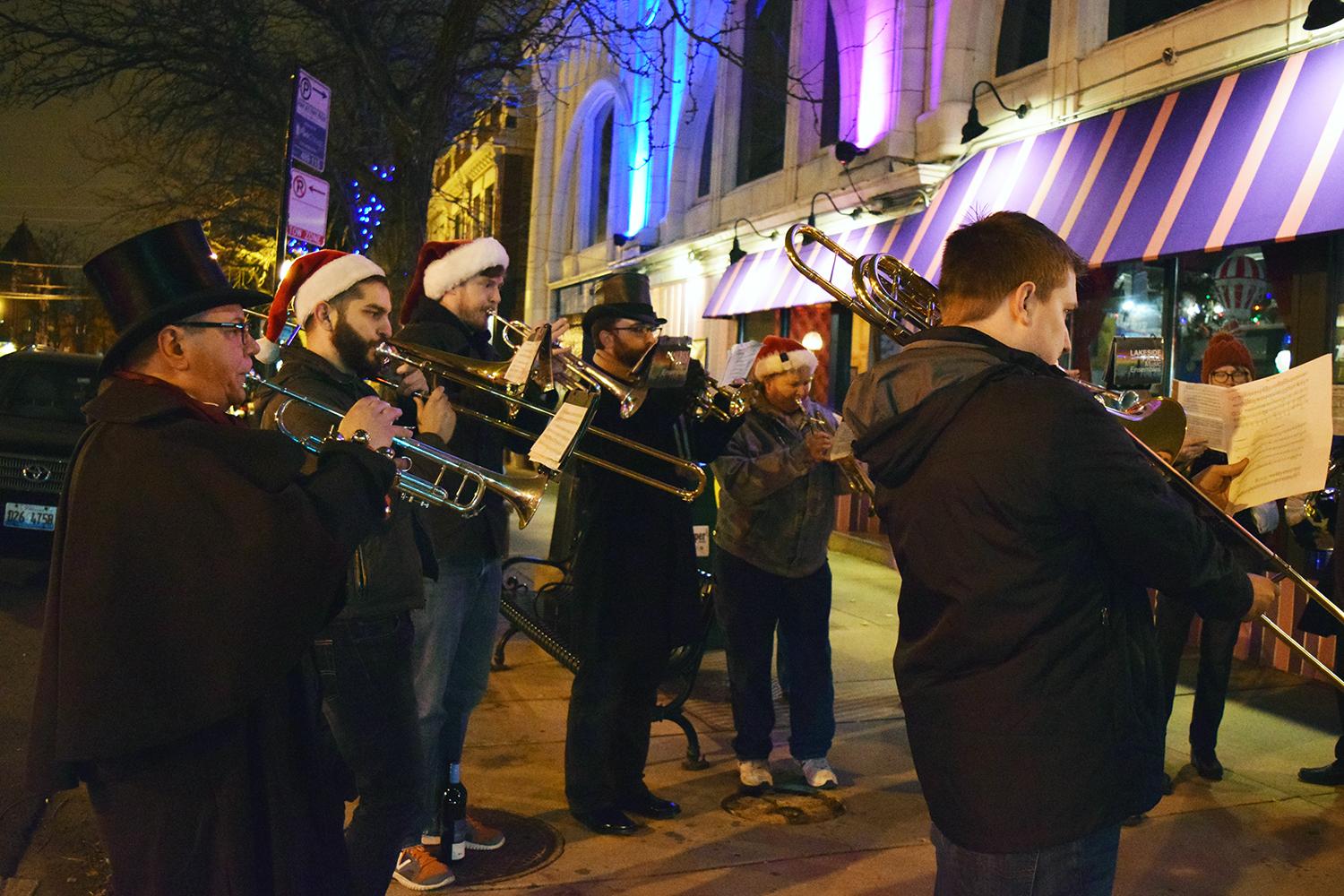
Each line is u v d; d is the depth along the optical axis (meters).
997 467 1.85
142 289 1.92
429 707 3.30
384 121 9.55
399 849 2.73
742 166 15.70
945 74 10.66
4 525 7.58
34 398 8.05
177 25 10.34
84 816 3.93
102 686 1.70
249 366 2.07
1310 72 6.89
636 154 19.11
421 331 3.50
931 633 1.93
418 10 10.59
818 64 13.32
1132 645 1.92
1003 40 10.44
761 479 4.03
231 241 19.38
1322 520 4.70
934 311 2.68
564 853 3.66
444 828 3.45
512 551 10.60
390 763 2.67
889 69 11.52
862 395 2.16
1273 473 2.87
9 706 5.08
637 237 18.19
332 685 2.59
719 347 15.73
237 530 1.75
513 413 3.38
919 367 2.04
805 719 4.33
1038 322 2.06
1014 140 9.87
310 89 5.97
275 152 13.85
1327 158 6.42
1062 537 1.85
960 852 1.91
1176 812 4.25
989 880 1.84
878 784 4.45
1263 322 7.54
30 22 9.84
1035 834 1.79
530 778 4.38
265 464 1.85
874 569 10.07
